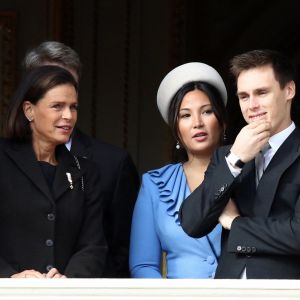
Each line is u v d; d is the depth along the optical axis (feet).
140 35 142.51
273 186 66.39
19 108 73.10
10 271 70.49
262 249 65.46
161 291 58.08
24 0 139.54
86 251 71.97
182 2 142.10
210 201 66.80
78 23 141.90
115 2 142.82
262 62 67.46
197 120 77.25
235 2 142.82
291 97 68.28
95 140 84.12
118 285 58.23
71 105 72.90
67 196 72.33
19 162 72.23
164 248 76.48
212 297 57.67
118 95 141.90
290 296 57.52
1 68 137.90
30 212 71.41
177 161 80.79
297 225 64.85
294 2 142.51
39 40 139.54
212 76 78.18
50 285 58.34
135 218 77.36
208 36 142.61
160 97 79.05
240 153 66.44
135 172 85.05
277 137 67.82
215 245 75.56
